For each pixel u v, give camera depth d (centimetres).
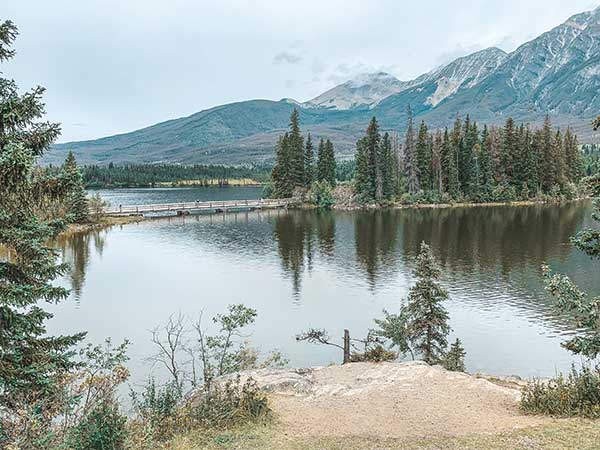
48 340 1205
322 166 11244
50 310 3397
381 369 1831
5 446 834
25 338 1138
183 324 3123
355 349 2623
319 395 1558
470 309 3256
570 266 4309
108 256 5353
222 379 1709
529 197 9850
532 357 2536
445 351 2539
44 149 1077
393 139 11944
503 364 2459
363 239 6197
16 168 900
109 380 1144
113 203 12200
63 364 1177
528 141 9838
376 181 10025
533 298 3478
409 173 10512
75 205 7188
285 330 3038
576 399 1298
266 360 2303
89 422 948
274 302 3609
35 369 1085
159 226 7688
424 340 2456
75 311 3381
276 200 10544
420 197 9962
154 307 3488
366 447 1098
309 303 3569
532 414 1309
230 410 1298
